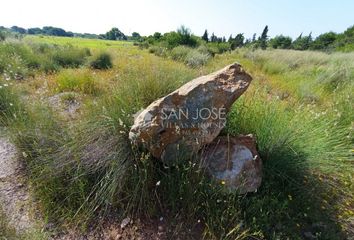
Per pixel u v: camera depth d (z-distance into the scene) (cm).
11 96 349
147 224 188
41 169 228
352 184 225
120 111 241
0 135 279
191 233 180
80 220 190
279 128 233
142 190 195
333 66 681
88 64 873
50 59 872
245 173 199
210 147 213
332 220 191
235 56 1205
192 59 601
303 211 197
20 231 175
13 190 217
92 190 205
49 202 201
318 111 347
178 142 198
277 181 215
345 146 257
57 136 256
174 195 198
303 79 645
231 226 180
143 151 208
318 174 233
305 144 226
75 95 441
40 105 306
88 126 243
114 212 198
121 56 967
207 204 184
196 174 196
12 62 630
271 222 187
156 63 384
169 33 1773
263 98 303
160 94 280
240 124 250
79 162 220
